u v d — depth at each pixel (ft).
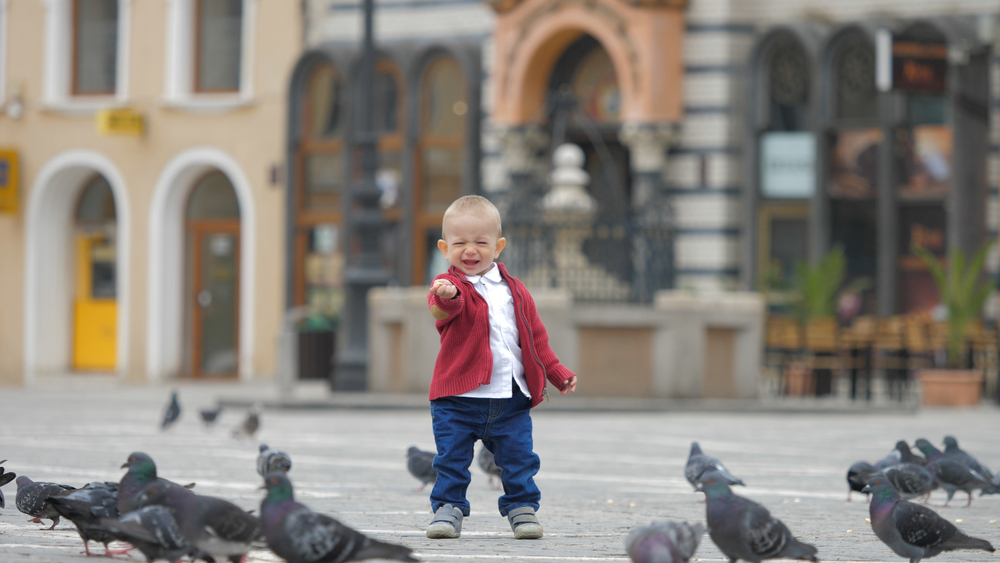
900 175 144.97
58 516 38.04
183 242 174.19
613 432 91.09
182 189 173.37
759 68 149.38
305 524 26.17
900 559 35.91
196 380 172.76
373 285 125.70
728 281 150.41
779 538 28.37
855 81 146.10
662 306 113.80
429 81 161.27
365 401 112.37
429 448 77.20
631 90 150.20
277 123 167.84
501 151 157.99
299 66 165.07
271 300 167.53
